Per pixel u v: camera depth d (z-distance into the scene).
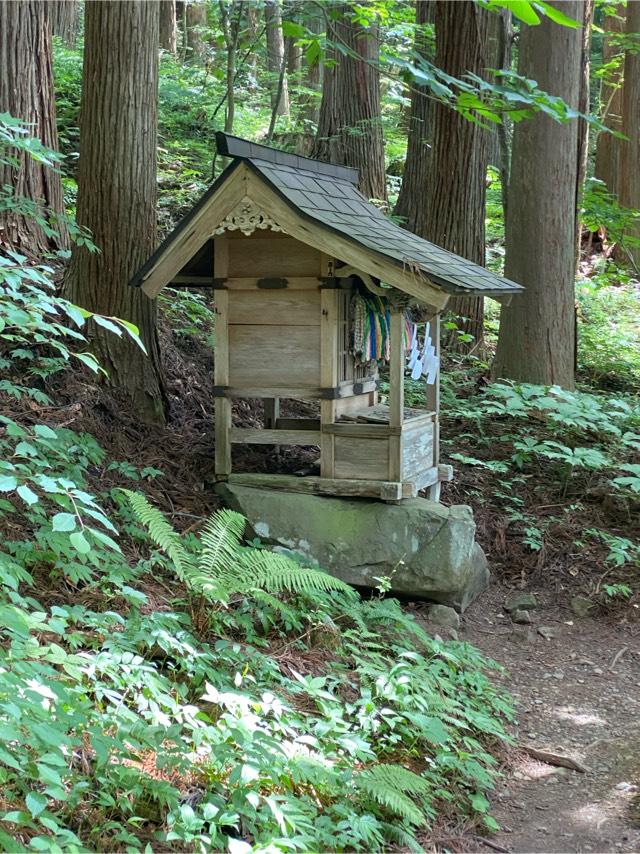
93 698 3.65
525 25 8.66
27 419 5.62
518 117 6.25
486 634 5.79
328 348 5.64
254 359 5.78
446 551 5.62
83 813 3.02
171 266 5.62
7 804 2.88
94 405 6.14
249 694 3.96
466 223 9.77
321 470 5.80
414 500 5.88
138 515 4.68
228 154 5.25
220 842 3.02
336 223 5.43
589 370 10.37
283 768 3.37
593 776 4.34
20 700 2.51
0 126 5.04
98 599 4.48
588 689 5.21
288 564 4.83
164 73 15.99
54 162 7.38
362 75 12.16
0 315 3.18
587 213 11.15
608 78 18.62
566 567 6.54
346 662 4.79
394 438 5.64
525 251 8.62
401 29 10.54
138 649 4.11
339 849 3.29
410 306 5.70
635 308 13.22
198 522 5.63
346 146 12.27
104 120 6.30
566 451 7.00
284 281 5.61
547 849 3.75
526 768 4.41
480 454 7.75
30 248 7.09
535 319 8.62
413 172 11.77
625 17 17.31
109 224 6.37
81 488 5.13
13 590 3.87
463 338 9.52
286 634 4.89
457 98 6.01
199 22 21.77
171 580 5.00
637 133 15.83
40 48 7.27
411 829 3.63
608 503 7.16
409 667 4.57
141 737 3.21
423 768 4.09
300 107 17.92
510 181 8.79
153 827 3.11
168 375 7.12
